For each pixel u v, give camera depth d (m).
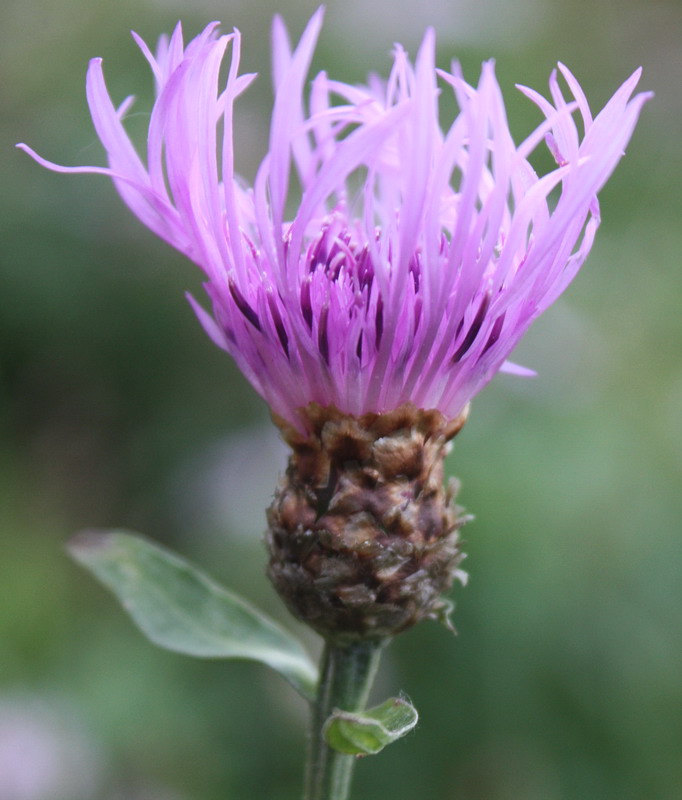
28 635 0.26
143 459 0.33
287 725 0.23
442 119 0.28
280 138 0.14
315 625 0.15
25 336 0.32
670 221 0.31
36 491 0.31
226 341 0.15
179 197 0.14
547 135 0.14
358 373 0.15
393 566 0.15
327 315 0.15
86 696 0.24
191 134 0.14
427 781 0.21
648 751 0.21
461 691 0.21
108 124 0.14
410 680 0.22
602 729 0.21
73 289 0.32
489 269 0.15
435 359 0.15
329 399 0.15
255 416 0.32
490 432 0.24
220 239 0.14
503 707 0.21
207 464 0.31
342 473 0.15
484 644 0.21
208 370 0.33
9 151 0.32
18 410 0.33
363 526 0.15
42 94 0.33
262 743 0.23
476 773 0.21
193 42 0.14
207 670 0.24
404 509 0.15
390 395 0.15
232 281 0.15
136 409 0.33
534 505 0.22
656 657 0.21
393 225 0.15
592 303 0.28
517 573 0.21
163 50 0.14
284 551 0.15
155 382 0.33
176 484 0.32
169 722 0.24
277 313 0.15
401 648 0.22
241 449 0.30
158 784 0.23
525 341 0.26
